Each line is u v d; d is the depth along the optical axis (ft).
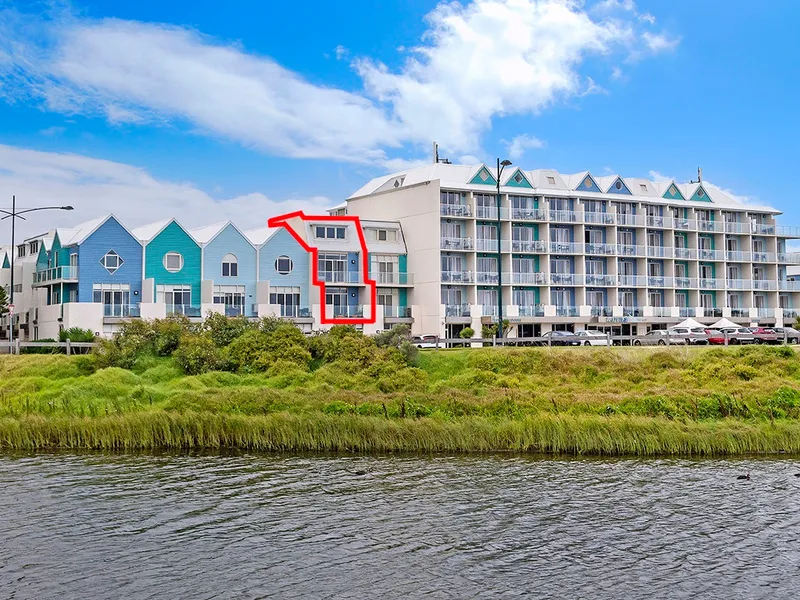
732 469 113.09
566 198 305.94
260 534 84.53
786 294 357.41
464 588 71.36
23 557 77.71
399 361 172.96
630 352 182.09
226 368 171.83
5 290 264.93
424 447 125.90
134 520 88.84
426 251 285.64
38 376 165.07
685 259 325.21
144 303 232.73
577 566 76.48
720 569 75.82
